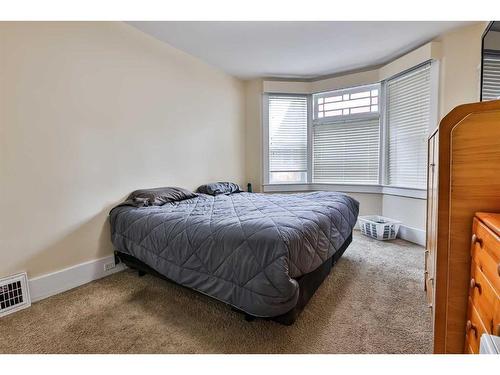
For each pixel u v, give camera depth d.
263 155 3.95
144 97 2.56
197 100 3.20
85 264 2.10
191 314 1.63
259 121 3.92
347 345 1.32
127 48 2.39
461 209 0.90
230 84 3.74
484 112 0.86
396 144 3.34
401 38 2.72
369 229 3.27
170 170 2.87
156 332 1.45
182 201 2.53
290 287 1.28
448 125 0.90
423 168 2.98
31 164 1.79
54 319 1.58
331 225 1.94
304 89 3.88
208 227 1.60
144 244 1.91
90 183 2.14
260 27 2.47
